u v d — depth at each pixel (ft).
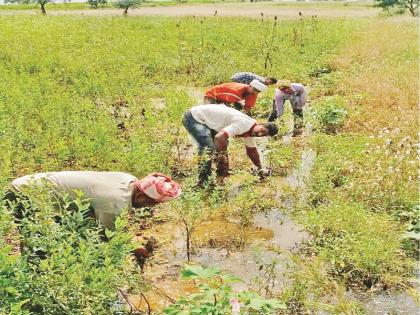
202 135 24.90
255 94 30.14
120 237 14.28
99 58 52.70
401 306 17.25
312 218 21.02
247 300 12.87
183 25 85.71
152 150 26.94
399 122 32.83
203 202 22.63
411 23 98.53
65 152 25.34
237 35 73.31
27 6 189.98
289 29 83.66
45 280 13.01
